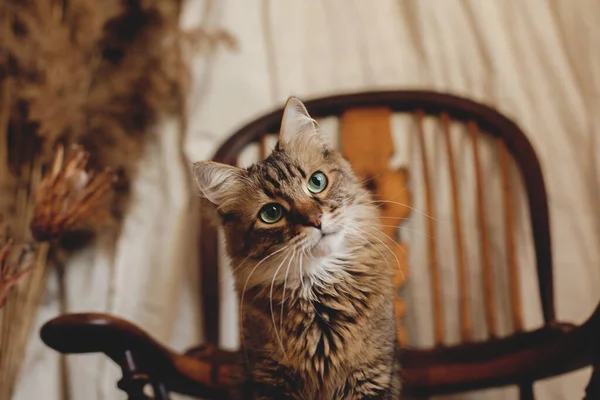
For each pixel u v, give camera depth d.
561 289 1.50
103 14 1.57
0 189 1.44
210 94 1.67
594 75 1.52
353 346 1.05
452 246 1.56
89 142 1.58
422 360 1.38
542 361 1.08
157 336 1.63
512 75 1.57
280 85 1.67
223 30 1.67
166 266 1.65
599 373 0.92
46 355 1.64
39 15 1.46
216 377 1.20
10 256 1.28
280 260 1.12
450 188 1.56
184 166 1.67
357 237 1.16
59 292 1.66
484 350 1.36
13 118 1.49
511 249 1.43
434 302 1.45
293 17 1.70
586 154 1.52
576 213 1.52
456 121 1.58
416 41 1.65
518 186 1.54
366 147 1.53
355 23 1.68
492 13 1.60
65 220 1.11
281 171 1.15
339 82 1.67
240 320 1.15
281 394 1.06
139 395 1.02
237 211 1.17
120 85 1.60
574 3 1.56
